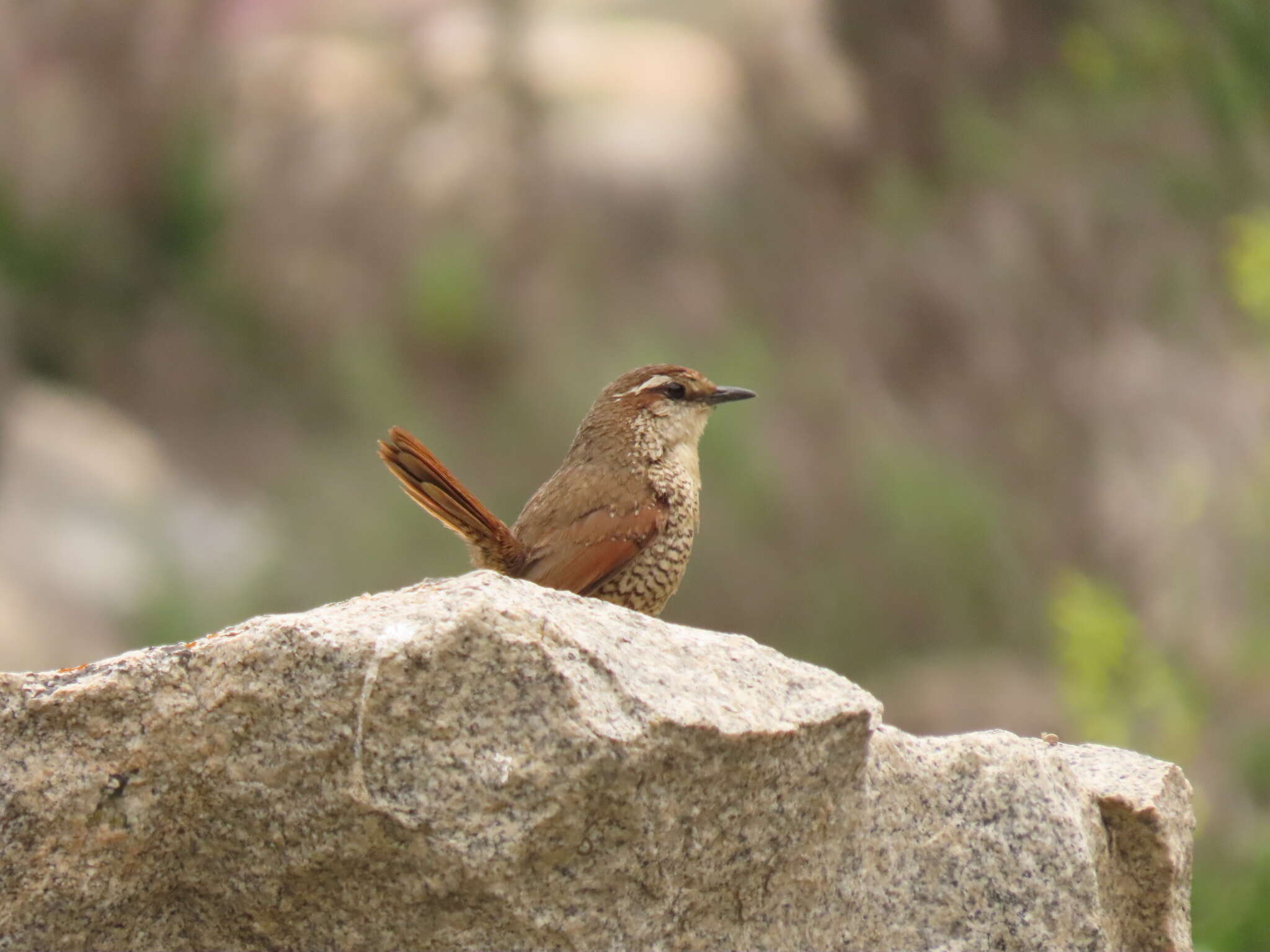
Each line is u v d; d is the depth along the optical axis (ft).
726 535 56.75
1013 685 52.34
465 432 65.87
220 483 73.26
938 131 67.15
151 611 55.72
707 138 77.46
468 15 87.45
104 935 12.09
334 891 11.90
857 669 55.36
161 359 81.25
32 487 61.62
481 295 73.00
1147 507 54.70
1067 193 61.72
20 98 85.66
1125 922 14.76
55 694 11.64
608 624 12.26
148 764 11.71
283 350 81.46
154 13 86.84
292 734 11.57
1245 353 55.26
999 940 13.26
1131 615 44.39
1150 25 45.57
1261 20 43.09
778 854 12.37
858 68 69.72
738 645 12.63
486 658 11.36
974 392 63.82
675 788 11.64
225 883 12.05
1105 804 14.47
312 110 85.92
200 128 85.71
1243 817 37.73
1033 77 63.41
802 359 65.57
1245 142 45.70
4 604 53.01
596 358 66.13
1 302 77.46
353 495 60.85
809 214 72.38
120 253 83.92
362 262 81.30
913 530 55.77
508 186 78.54
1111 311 61.11
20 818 11.62
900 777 13.42
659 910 11.93
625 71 82.69
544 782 11.29
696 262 73.41
